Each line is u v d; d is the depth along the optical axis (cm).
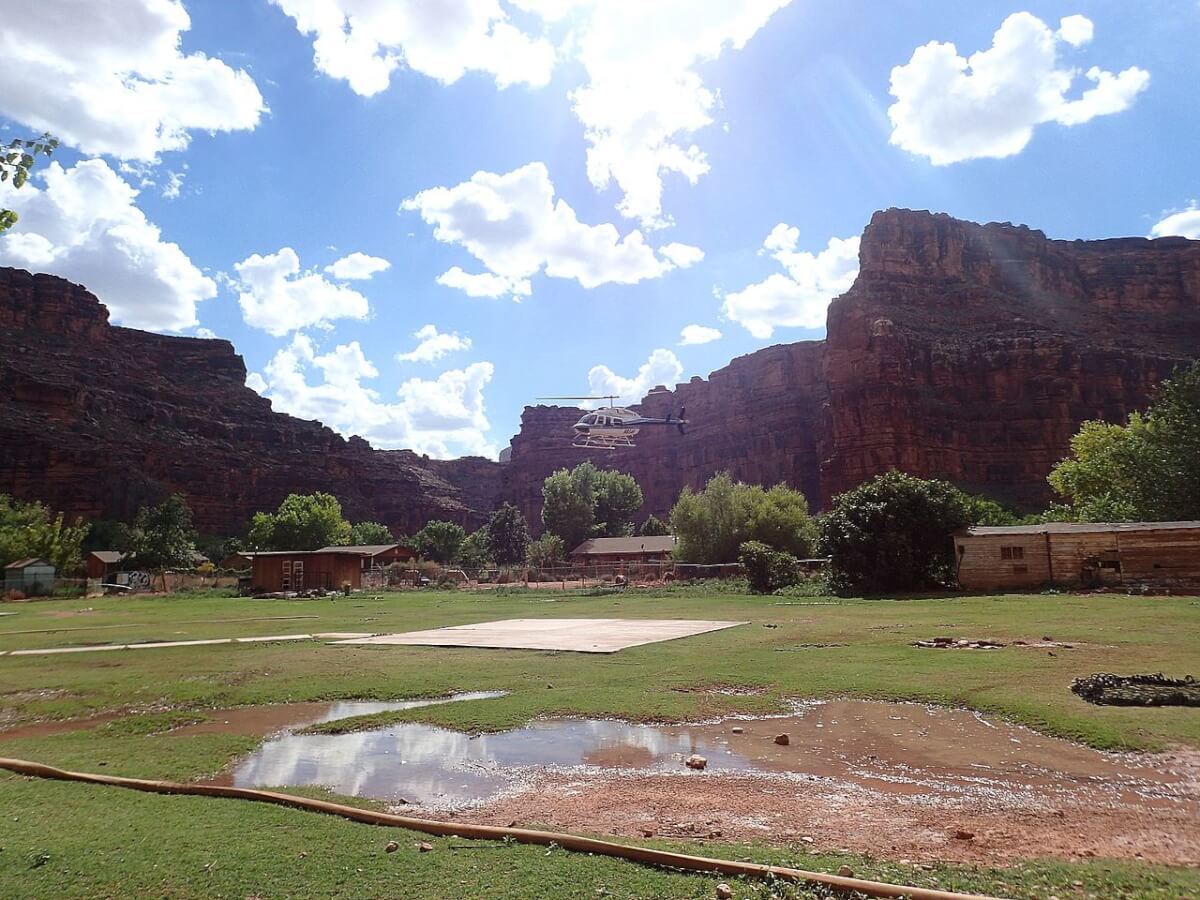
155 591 6366
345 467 17775
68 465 11906
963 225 13825
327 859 557
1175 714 990
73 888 509
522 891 494
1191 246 13538
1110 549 3369
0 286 14325
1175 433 4338
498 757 910
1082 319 12900
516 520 11788
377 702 1280
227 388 17625
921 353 11500
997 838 607
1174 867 530
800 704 1177
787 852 568
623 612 3125
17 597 5778
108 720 1177
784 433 15262
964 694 1173
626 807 713
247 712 1218
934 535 3719
